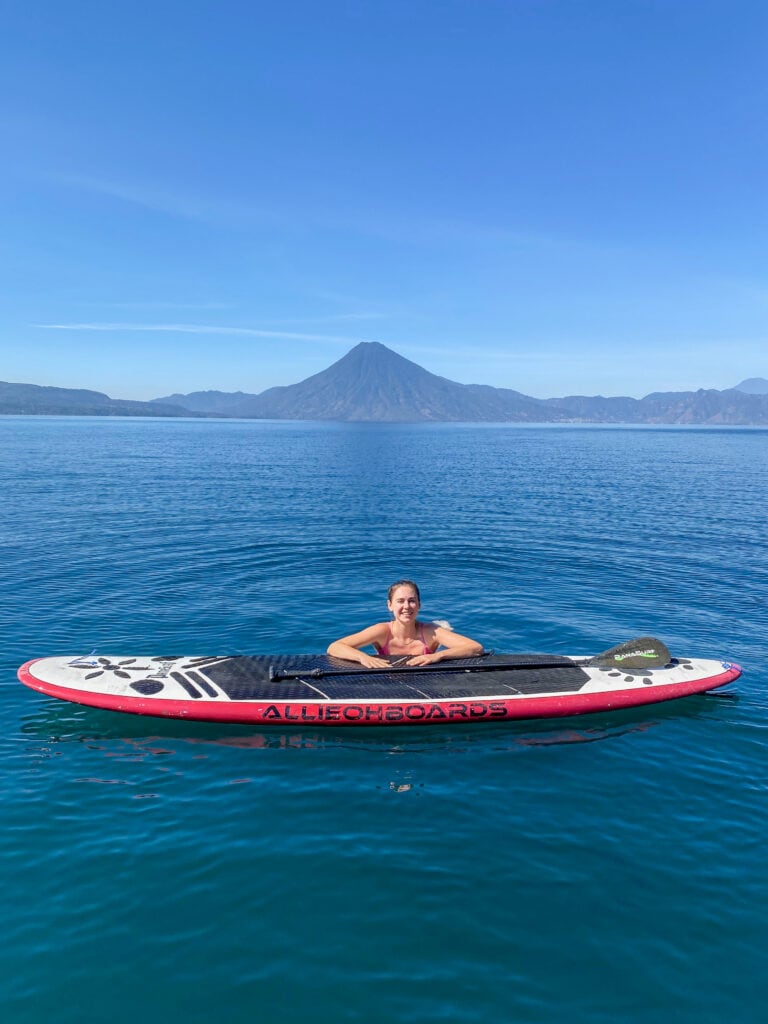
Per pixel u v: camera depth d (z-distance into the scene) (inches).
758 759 274.4
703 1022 151.4
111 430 5895.7
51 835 216.5
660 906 188.5
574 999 157.2
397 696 304.3
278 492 1237.7
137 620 444.5
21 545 700.0
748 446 4099.4
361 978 162.6
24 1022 148.7
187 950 170.2
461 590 542.3
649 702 321.1
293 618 453.4
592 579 586.2
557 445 3981.3
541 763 270.4
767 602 518.6
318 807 236.7
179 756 271.4
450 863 206.2
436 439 4965.6
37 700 318.3
